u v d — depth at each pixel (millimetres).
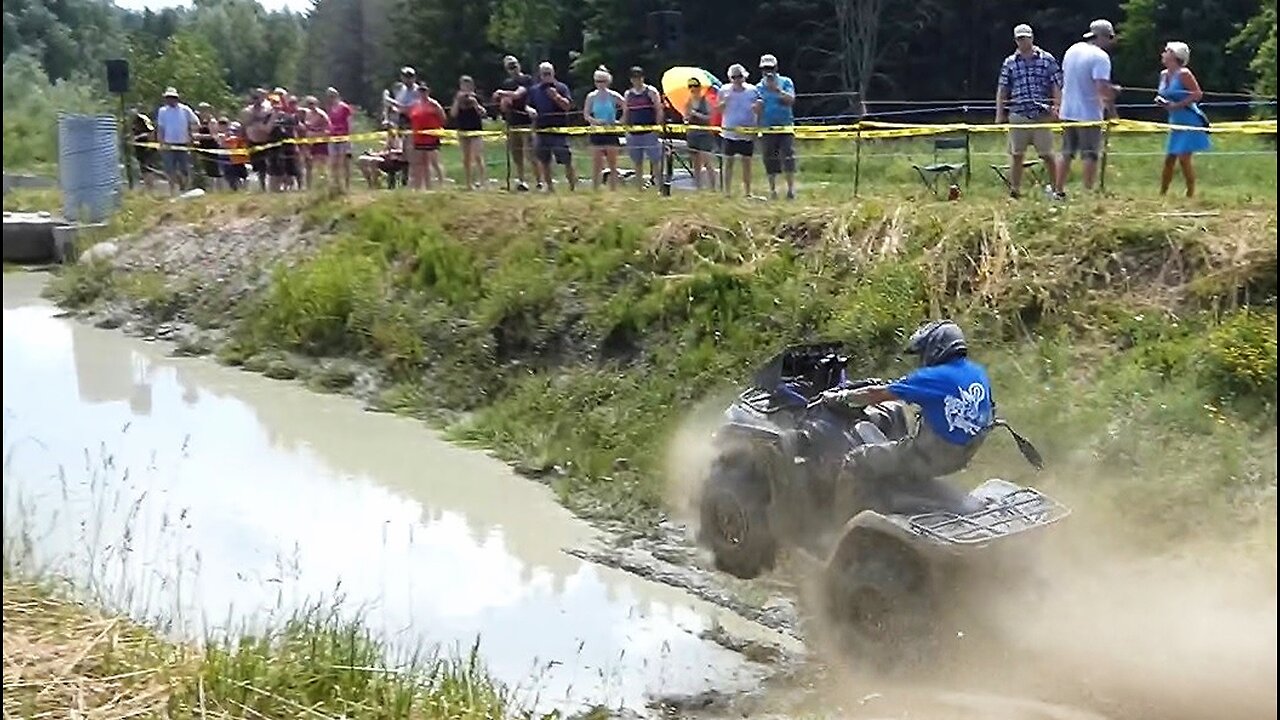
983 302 11414
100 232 23141
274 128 23469
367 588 9500
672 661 8320
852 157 24828
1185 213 11477
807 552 8812
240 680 6785
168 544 10234
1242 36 34281
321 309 17062
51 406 15133
